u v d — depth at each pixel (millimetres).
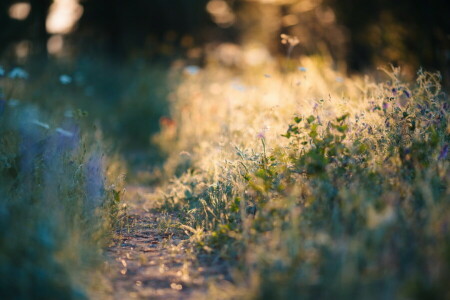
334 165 4516
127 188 7277
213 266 4152
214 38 22766
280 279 3332
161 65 15102
